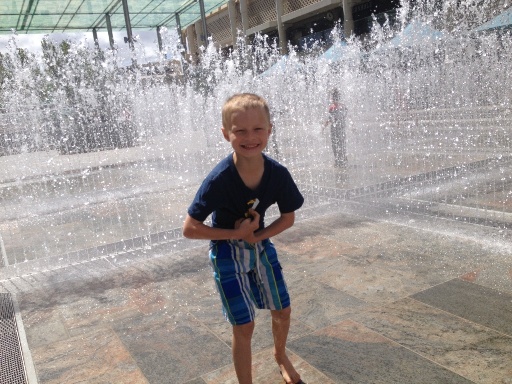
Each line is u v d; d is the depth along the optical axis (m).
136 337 3.47
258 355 3.07
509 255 4.28
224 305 2.45
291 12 35.12
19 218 8.03
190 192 9.08
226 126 2.29
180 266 4.86
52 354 3.32
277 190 2.42
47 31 26.14
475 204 5.97
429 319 3.32
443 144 11.02
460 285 3.78
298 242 5.17
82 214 7.96
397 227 5.36
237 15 40.78
